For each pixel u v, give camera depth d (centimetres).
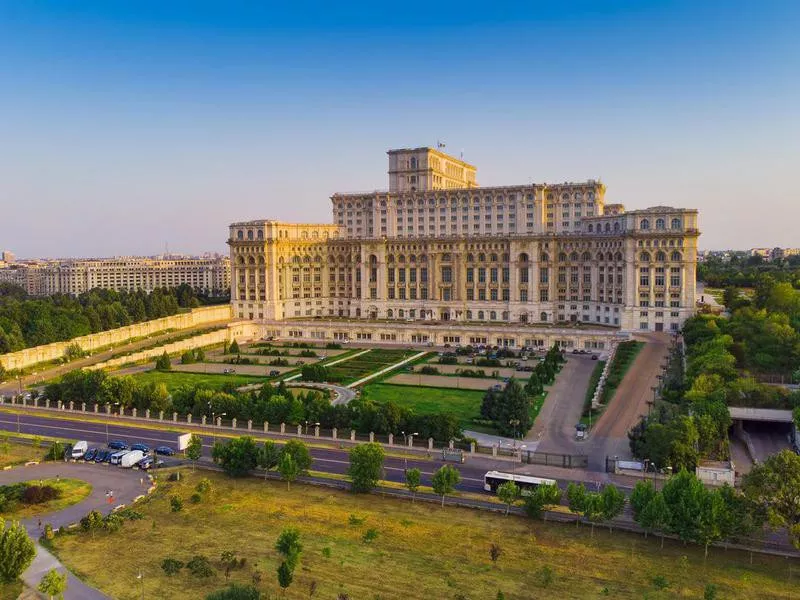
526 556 8700
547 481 10294
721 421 12481
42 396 17325
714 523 8506
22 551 7819
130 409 16338
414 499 10644
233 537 9250
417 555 8712
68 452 13000
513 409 14000
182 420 15575
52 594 7306
